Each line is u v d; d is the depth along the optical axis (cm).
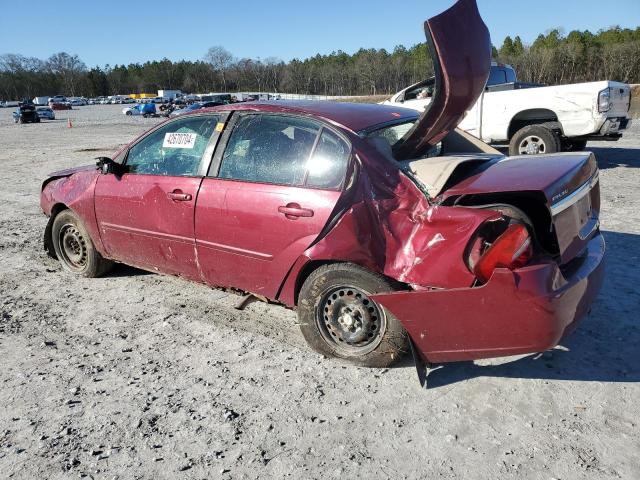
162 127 441
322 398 311
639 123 2000
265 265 365
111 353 371
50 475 255
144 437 281
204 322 416
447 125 338
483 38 327
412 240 305
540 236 307
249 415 297
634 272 478
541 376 324
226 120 400
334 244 324
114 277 523
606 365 332
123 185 450
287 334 392
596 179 359
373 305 328
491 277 279
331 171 340
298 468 256
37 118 4234
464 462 256
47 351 375
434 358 310
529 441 268
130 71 16200
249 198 367
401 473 251
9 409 307
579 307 299
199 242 401
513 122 1040
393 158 333
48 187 535
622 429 274
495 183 299
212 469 257
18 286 504
